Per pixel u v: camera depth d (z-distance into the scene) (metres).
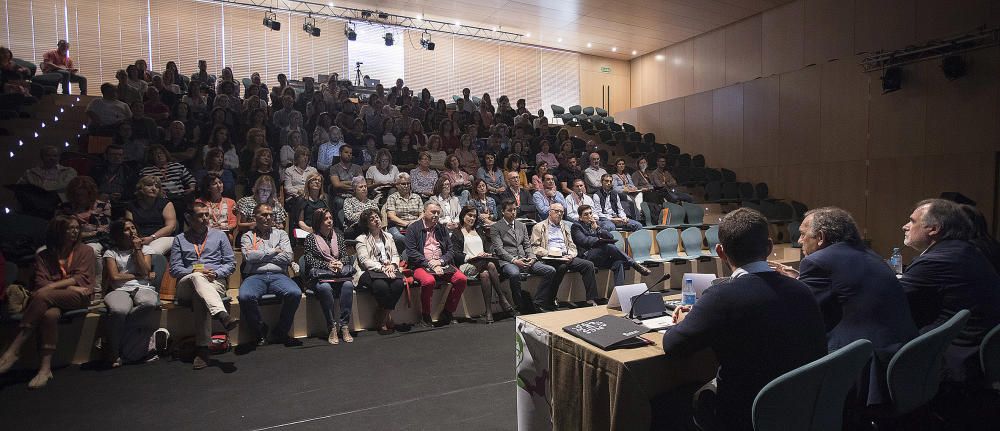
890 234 7.72
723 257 1.90
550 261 5.26
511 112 10.66
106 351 3.62
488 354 3.80
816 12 9.28
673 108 11.40
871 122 7.93
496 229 5.33
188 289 3.72
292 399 2.97
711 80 11.56
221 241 4.12
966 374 2.23
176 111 6.84
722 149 10.30
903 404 1.92
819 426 1.63
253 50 12.29
